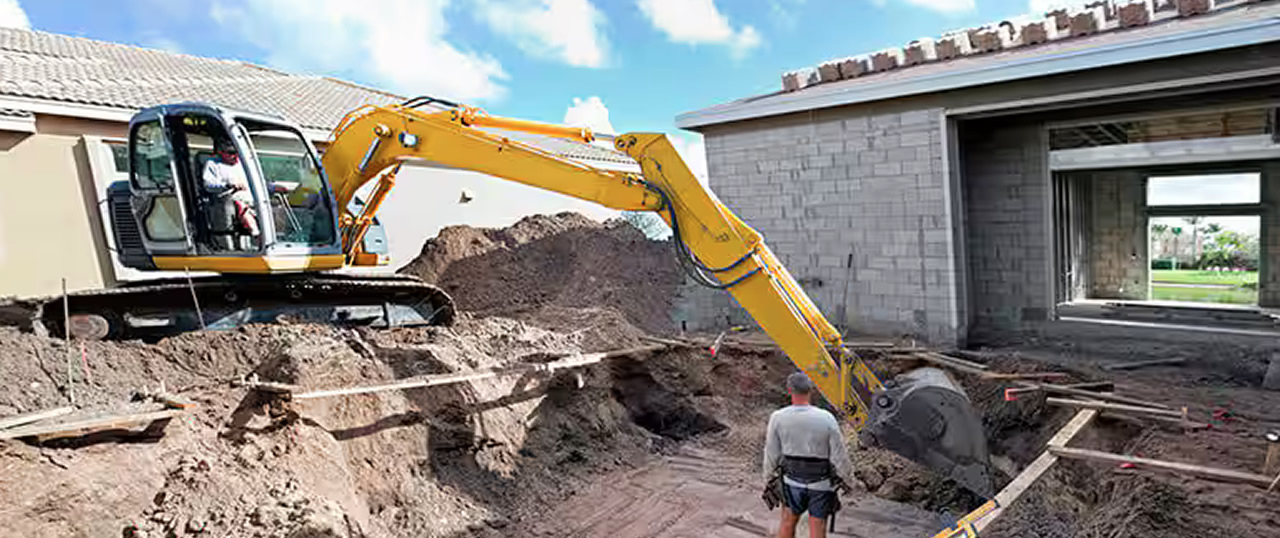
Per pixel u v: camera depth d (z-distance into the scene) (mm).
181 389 5957
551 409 7648
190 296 7211
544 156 6492
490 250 13875
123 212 7367
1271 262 14414
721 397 9258
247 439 5406
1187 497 4574
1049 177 10250
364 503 5766
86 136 10109
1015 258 10617
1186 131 11578
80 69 12289
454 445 6641
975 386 7770
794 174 11203
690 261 5949
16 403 5043
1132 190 17750
